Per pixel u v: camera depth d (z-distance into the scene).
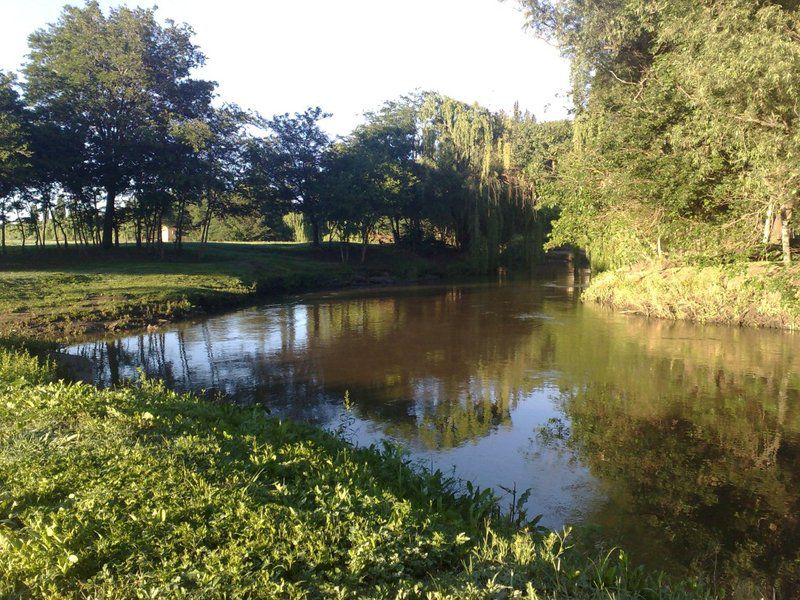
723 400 11.22
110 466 5.20
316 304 28.27
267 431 7.33
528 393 12.00
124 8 35.38
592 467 8.18
